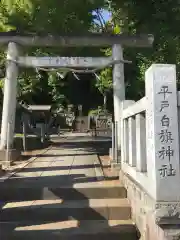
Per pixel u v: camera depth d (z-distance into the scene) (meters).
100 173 7.30
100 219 5.32
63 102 29.12
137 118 5.10
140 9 10.29
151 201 3.99
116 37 9.62
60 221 5.25
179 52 11.75
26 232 4.77
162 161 3.85
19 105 17.61
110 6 11.02
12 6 9.31
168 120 3.90
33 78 15.93
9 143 9.23
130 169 5.75
